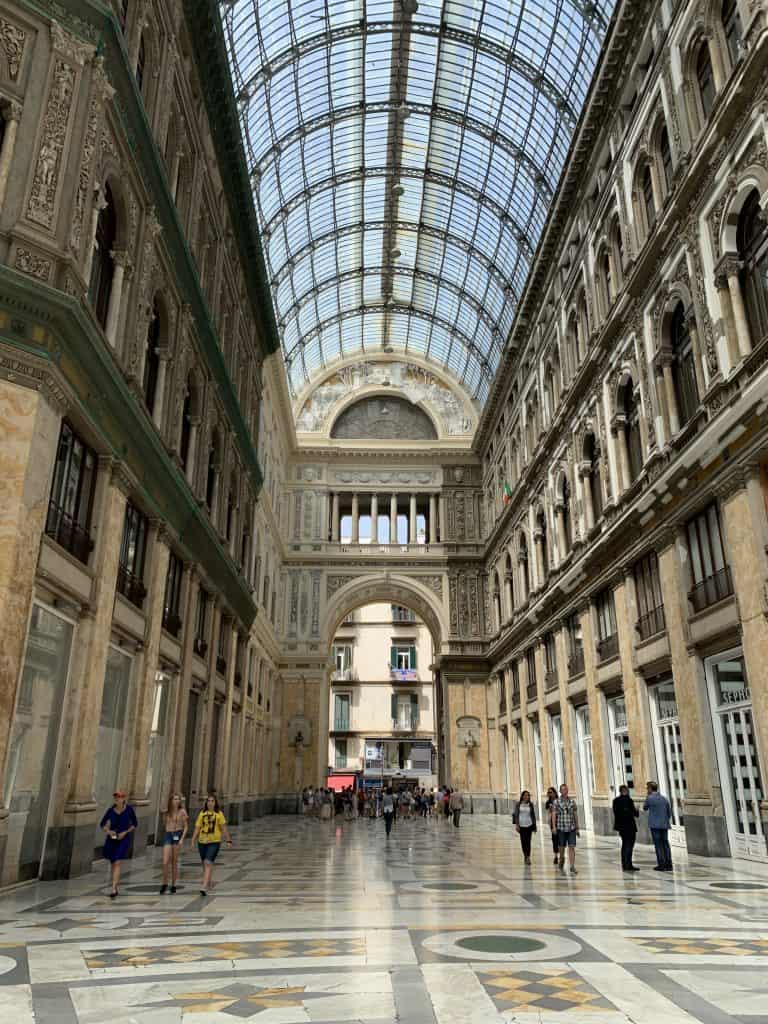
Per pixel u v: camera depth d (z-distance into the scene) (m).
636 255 20.06
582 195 25.38
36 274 11.16
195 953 6.70
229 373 24.50
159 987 5.53
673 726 18.14
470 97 33.44
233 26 26.91
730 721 15.22
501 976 5.86
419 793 44.44
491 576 42.53
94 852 13.67
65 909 9.18
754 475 13.81
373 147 38.06
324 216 41.97
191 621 20.84
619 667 21.05
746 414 13.57
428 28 30.20
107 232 14.58
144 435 15.04
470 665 42.25
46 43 12.10
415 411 49.53
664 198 18.69
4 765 9.86
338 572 44.47
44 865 11.75
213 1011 4.90
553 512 28.61
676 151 17.44
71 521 12.76
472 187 38.44
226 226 25.61
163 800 18.69
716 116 15.00
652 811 13.69
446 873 13.45
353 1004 5.08
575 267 26.28
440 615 43.41
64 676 12.55
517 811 16.41
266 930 7.83
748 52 13.66
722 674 15.61
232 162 24.17
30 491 10.55
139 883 11.77
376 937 7.46
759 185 13.82
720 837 15.20
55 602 12.10
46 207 11.47
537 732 32.22
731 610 14.65
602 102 22.42
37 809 11.70
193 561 21.11
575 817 14.01
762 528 13.52
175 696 19.67
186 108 19.48
